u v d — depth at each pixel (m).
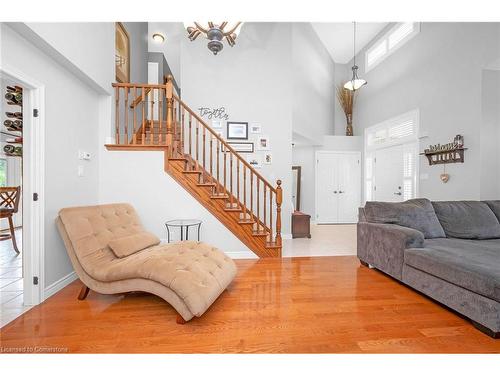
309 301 2.21
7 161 6.00
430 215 2.93
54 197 2.47
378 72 6.22
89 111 3.18
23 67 2.06
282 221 4.95
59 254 2.52
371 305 2.13
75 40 2.60
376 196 6.34
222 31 3.09
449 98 4.23
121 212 2.89
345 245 4.42
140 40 5.80
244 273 2.94
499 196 3.73
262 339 1.65
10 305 2.14
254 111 4.87
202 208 3.55
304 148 7.05
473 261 1.99
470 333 1.72
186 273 1.93
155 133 4.73
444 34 4.33
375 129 6.34
